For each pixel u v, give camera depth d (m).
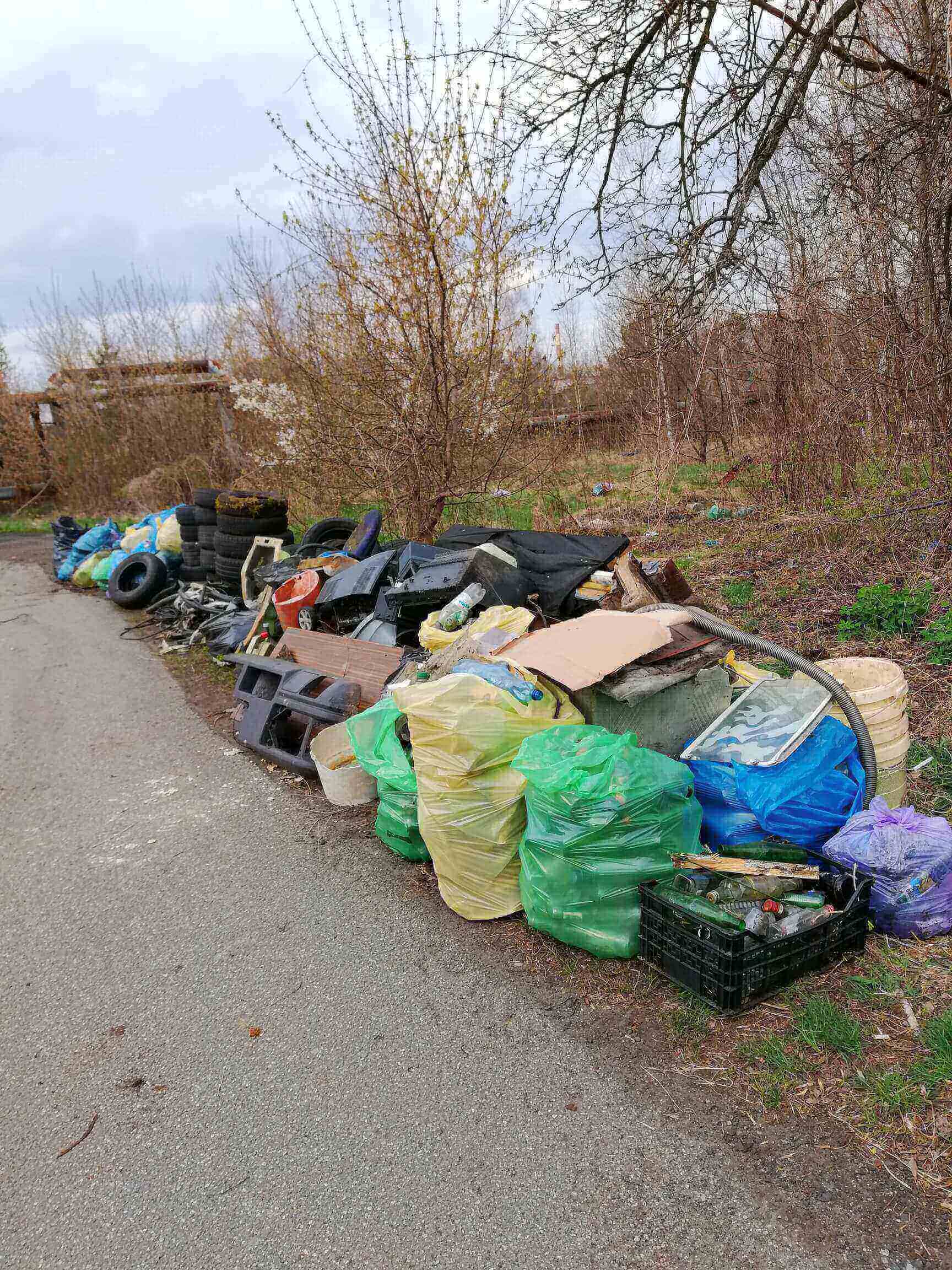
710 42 6.39
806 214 7.17
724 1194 2.33
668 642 3.92
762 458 9.22
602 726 3.92
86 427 20.16
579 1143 2.55
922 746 4.33
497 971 3.39
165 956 3.72
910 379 6.22
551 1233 2.28
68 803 5.49
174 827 5.00
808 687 3.84
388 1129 2.68
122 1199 2.53
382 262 7.97
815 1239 2.18
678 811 3.33
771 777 3.43
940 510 6.18
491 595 5.68
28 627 11.06
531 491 9.91
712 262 6.57
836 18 5.71
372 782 5.05
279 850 4.59
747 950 2.88
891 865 3.14
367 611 6.82
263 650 7.30
